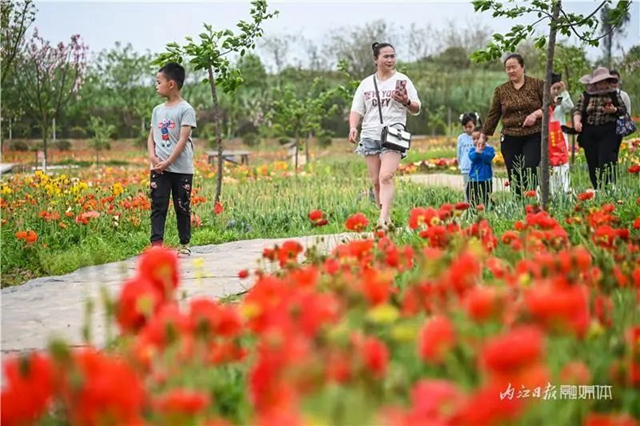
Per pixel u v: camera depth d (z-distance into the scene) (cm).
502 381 182
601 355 263
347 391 206
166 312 244
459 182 1770
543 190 742
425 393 179
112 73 3994
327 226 964
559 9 735
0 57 1861
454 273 267
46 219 878
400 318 280
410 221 430
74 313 474
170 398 193
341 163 2438
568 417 233
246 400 253
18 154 3278
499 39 769
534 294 218
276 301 252
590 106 1020
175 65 759
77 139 4200
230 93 1132
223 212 1074
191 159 764
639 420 247
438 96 4141
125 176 1848
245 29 1096
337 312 250
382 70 804
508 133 891
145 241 856
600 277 314
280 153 3269
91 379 189
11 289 572
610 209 505
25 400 191
